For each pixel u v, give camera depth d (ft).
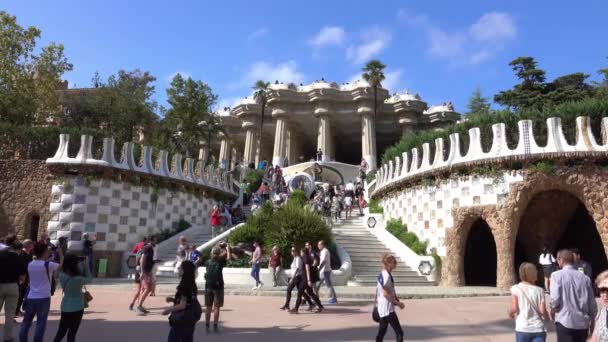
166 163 90.53
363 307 46.16
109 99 131.54
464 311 43.57
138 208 82.64
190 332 22.74
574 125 66.90
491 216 65.92
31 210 76.23
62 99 131.64
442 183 73.97
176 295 23.25
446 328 34.99
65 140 79.36
